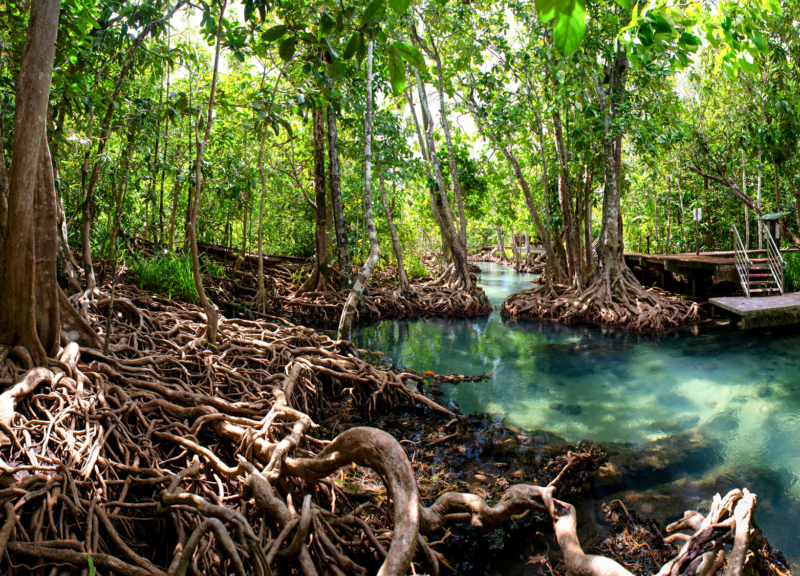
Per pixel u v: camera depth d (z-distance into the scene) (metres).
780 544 3.30
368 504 3.36
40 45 3.25
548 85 12.91
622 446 4.86
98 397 3.36
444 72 15.57
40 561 2.11
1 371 3.16
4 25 4.81
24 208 3.32
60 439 2.89
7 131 5.45
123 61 6.20
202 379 4.73
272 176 15.48
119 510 2.68
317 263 13.02
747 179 19.47
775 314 9.50
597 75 12.23
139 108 7.22
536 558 3.16
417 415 5.62
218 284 11.65
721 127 15.90
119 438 3.10
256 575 2.17
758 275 11.68
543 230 14.91
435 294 14.61
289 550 2.39
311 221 18.75
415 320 12.90
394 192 17.64
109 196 9.37
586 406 6.02
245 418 3.63
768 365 7.62
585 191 15.37
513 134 14.69
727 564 1.97
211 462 3.10
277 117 5.96
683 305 11.97
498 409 5.92
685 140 14.65
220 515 2.25
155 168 9.66
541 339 10.27
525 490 2.59
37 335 3.39
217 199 15.05
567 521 2.33
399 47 1.53
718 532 2.13
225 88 11.45
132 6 5.96
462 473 4.25
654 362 8.10
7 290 3.34
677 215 24.17
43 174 3.59
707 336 9.95
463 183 17.86
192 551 2.09
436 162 15.65
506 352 9.01
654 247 26.47
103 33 5.74
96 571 2.19
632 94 12.88
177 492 2.63
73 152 7.14
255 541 2.19
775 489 4.02
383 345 9.57
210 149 12.77
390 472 2.37
